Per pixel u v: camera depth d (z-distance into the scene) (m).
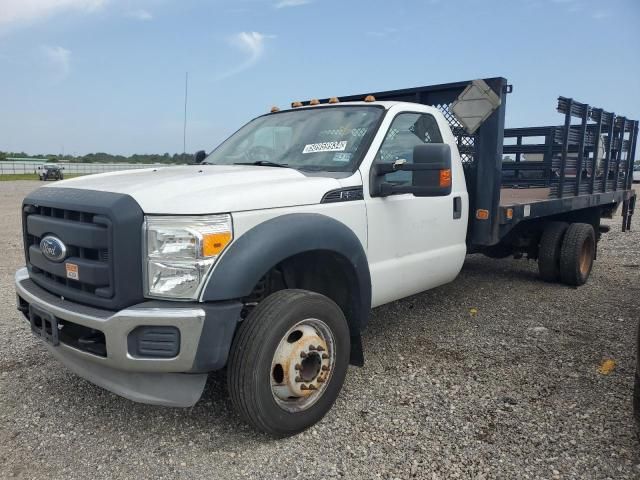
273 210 3.29
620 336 5.07
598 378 4.12
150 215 2.97
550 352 4.68
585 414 3.55
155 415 3.61
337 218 3.69
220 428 3.45
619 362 4.44
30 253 3.60
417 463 3.04
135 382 3.17
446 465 3.02
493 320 5.59
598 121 7.17
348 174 3.92
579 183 6.91
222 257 3.00
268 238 3.14
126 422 3.52
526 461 3.04
